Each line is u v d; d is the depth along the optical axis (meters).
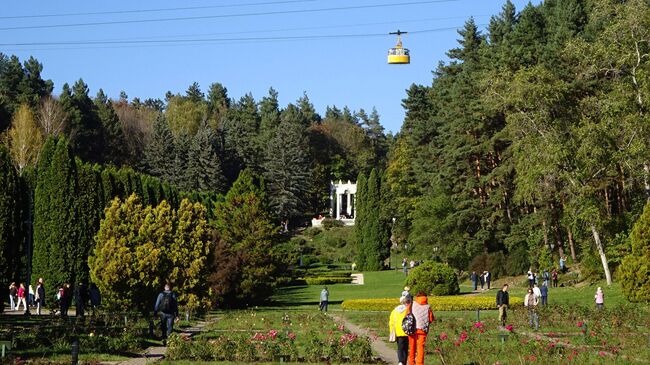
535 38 66.12
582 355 21.20
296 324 36.00
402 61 35.50
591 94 59.88
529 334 29.44
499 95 55.78
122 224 40.56
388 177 110.81
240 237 54.91
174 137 133.25
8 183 36.44
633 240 42.78
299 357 22.39
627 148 49.59
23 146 89.88
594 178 53.25
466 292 58.28
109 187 49.97
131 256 39.28
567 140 52.81
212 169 122.38
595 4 54.28
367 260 90.69
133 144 135.62
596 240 51.53
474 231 72.94
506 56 62.91
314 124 172.00
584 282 56.56
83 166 45.34
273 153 132.00
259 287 52.41
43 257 42.38
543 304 41.09
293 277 77.19
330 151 162.12
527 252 65.62
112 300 39.31
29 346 23.48
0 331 26.77
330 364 21.33
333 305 53.31
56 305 41.69
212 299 49.31
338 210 147.12
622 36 50.78
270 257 54.19
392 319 19.16
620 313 35.19
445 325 33.06
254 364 21.27
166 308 27.56
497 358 21.22
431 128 90.62
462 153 72.38
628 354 22.19
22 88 117.31
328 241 120.56
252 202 55.94
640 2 49.94
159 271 40.12
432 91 95.50
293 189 130.12
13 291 43.88
